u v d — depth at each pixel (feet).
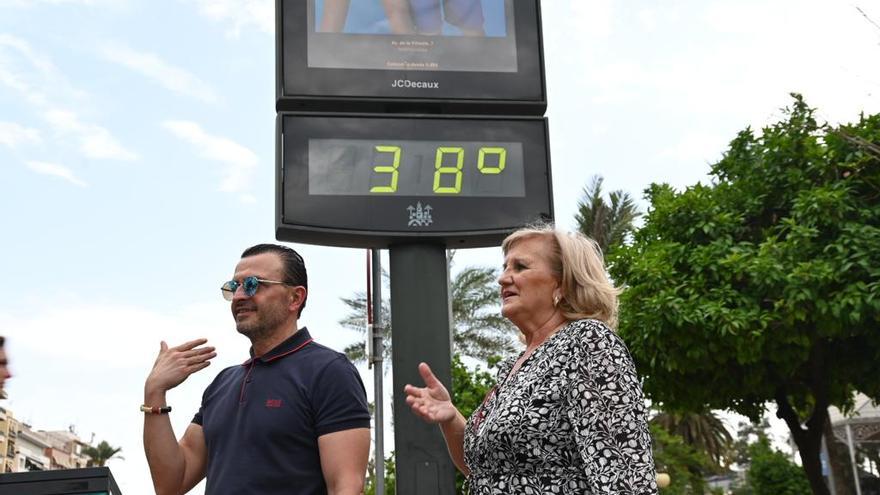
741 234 43.11
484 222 21.97
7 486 12.05
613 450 9.22
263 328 12.77
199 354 13.07
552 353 9.99
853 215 39.68
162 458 12.69
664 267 40.40
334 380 12.32
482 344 92.99
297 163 21.61
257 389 12.43
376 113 22.54
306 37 22.95
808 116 42.70
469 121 22.67
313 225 21.25
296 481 11.93
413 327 21.16
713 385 41.55
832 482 47.50
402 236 21.56
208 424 12.74
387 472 69.97
